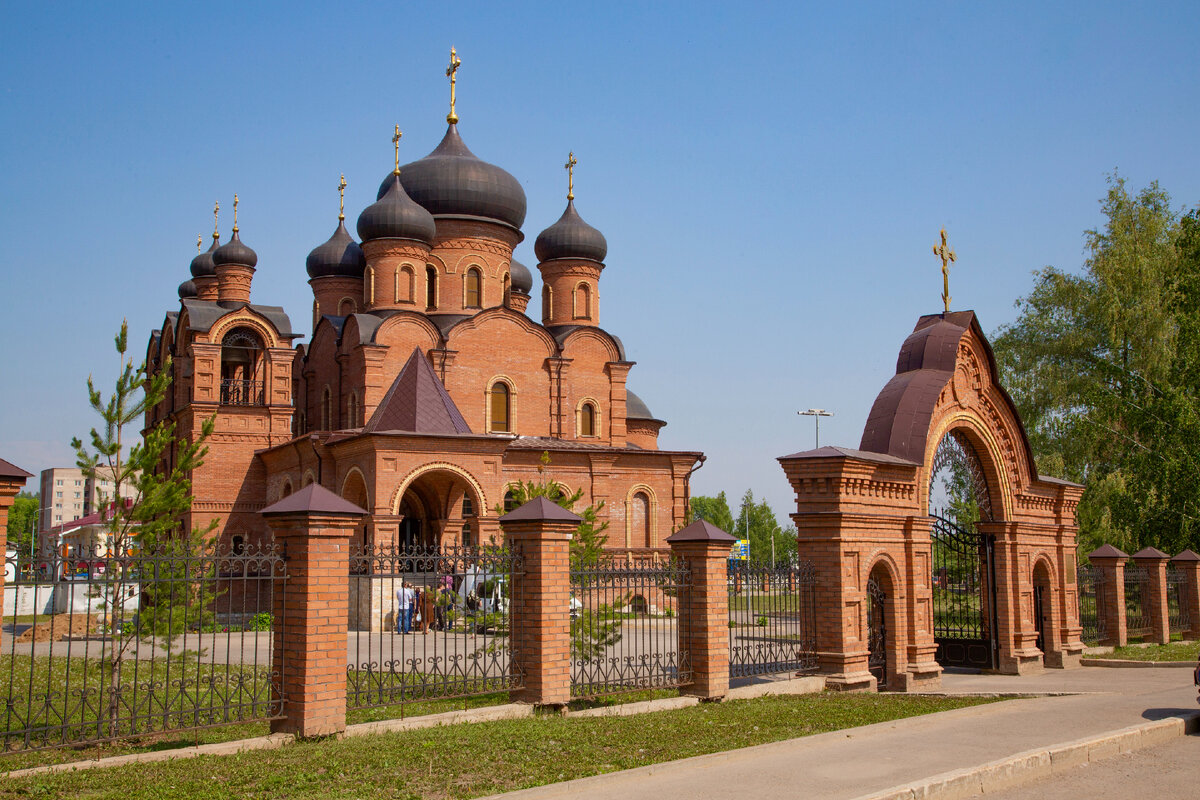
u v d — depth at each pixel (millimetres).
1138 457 37312
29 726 11289
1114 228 43312
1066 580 26141
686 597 17281
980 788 11352
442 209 48781
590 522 21484
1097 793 11453
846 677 18547
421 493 41500
